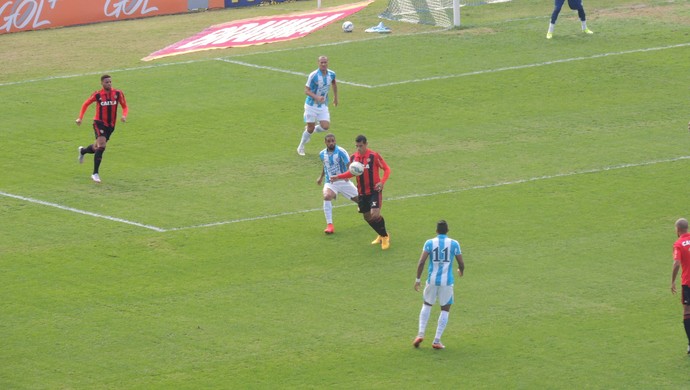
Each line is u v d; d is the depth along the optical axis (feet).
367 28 294.87
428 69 254.27
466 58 261.85
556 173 190.60
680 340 133.18
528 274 152.35
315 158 201.98
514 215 173.27
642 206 175.22
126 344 135.54
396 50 271.28
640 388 122.83
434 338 133.90
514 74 247.70
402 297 146.92
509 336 135.44
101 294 149.18
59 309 144.97
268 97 237.86
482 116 222.28
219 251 162.30
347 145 207.92
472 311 142.31
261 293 148.77
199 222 173.06
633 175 188.55
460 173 192.24
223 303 146.00
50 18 308.40
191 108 231.50
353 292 148.66
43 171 197.36
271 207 178.91
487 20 296.30
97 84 251.19
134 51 280.51
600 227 167.43
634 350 131.03
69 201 182.70
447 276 130.21
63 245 165.27
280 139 212.02
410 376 126.41
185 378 127.24
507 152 201.77
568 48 265.95
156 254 161.48
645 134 209.05
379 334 136.87
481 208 176.45
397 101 232.94
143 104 234.79
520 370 127.24
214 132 216.74
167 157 203.51
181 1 325.01
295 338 136.15
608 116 219.82
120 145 210.38
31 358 132.57
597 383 123.95
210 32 299.17
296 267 156.66
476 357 130.62
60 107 234.58
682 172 189.26
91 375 128.47
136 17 320.29
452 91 238.07
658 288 146.82
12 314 143.54
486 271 153.69
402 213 175.42
